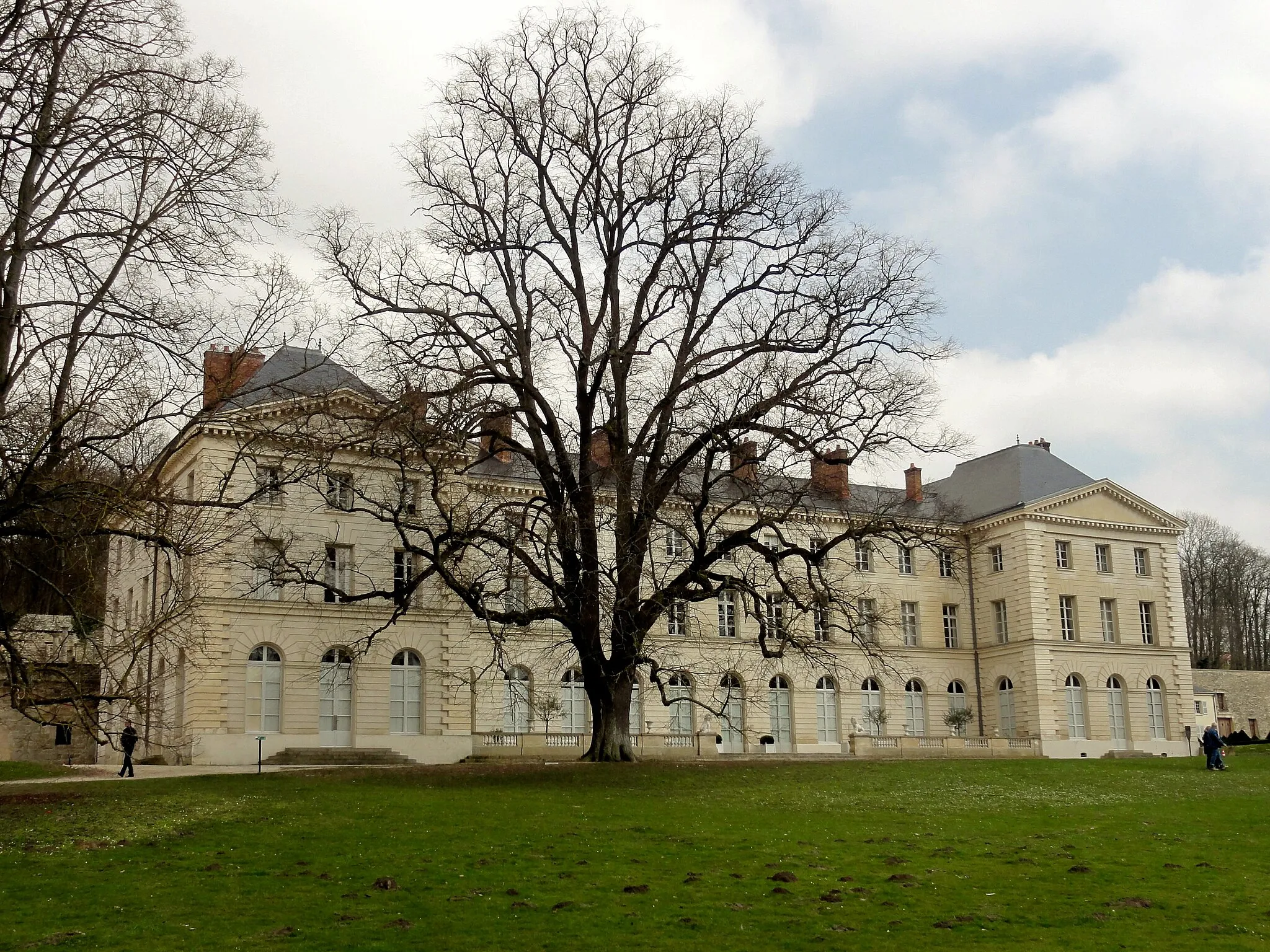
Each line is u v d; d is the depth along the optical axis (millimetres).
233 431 31734
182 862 20875
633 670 39469
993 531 68312
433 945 16000
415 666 49344
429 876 19938
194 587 36781
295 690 46531
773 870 20750
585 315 39875
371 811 26828
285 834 23672
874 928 17156
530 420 37625
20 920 17047
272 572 38344
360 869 20438
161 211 25531
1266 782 36281
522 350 38281
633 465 38625
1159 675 68375
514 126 38906
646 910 17859
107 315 24469
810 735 63219
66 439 23797
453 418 34469
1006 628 67250
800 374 37312
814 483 39156
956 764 42250
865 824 26297
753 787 33438
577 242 40438
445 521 38125
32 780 38250
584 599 37094
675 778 35000
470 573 42938
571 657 57125
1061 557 67625
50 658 30281
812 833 24797
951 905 18516
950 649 68000
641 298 39281
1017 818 27469
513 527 39781
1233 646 107750
